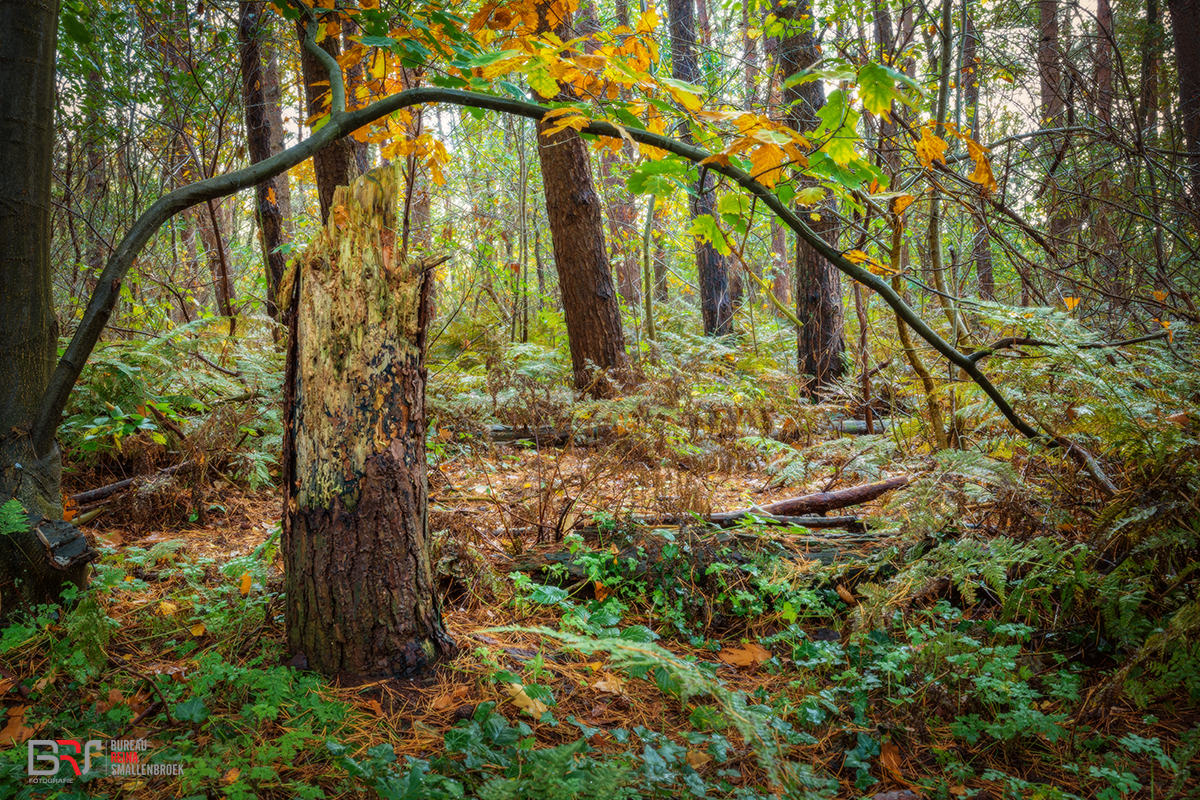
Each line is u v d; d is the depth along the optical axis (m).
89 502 4.08
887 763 2.26
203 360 5.20
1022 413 3.51
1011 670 2.53
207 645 2.71
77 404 4.08
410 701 2.34
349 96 3.26
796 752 2.31
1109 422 3.19
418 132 5.76
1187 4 8.02
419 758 2.06
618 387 5.54
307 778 1.98
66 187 6.48
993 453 3.98
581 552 3.40
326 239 2.37
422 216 10.71
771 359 7.74
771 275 13.52
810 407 6.24
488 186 10.91
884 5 6.25
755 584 3.28
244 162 7.70
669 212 10.82
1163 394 3.57
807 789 1.88
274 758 1.99
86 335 2.54
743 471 5.32
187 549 3.70
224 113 6.79
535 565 3.34
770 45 8.11
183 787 1.84
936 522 3.10
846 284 9.37
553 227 7.25
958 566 2.88
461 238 11.05
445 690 2.42
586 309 7.17
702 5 13.96
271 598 2.94
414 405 2.53
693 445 4.79
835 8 6.78
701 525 3.55
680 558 3.29
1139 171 5.16
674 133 2.99
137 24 6.75
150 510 3.95
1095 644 2.85
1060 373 3.38
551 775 1.77
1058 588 3.01
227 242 8.99
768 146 2.14
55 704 2.24
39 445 2.56
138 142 7.36
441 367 7.34
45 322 2.60
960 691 2.56
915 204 5.40
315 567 2.41
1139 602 2.63
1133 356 3.94
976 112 6.51
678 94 2.11
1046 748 2.38
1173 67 8.87
